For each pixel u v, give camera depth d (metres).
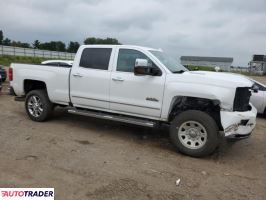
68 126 7.56
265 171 5.37
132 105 6.37
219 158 5.89
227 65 82.62
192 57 73.12
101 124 7.94
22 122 7.70
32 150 5.66
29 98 7.86
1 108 9.29
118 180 4.55
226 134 5.54
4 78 15.21
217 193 4.37
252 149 6.63
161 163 5.39
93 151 5.80
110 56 6.71
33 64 7.84
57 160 5.22
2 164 4.92
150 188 4.37
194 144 5.79
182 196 4.20
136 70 6.00
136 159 5.51
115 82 6.51
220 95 5.49
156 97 6.09
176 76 5.94
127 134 7.16
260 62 82.31
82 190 4.18
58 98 7.43
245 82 5.71
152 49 6.74
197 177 4.88
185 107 6.16
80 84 7.02
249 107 6.21
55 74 7.39
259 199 4.26
